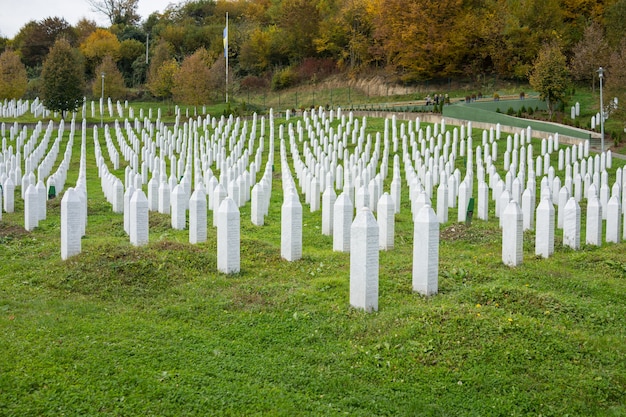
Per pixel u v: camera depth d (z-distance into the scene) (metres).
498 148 40.34
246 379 8.15
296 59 94.69
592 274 13.66
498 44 75.12
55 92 58.84
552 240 15.59
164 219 19.47
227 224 12.73
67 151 39.97
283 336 9.62
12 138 46.28
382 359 8.83
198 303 10.92
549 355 8.95
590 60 64.25
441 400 7.89
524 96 65.00
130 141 46.12
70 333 9.26
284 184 28.50
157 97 83.62
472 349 8.94
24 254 14.93
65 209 13.56
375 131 47.19
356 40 86.00
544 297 11.15
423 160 35.06
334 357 8.92
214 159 38.31
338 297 11.36
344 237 15.53
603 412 7.81
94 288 11.65
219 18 106.38
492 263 14.11
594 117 49.16
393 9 77.75
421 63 77.31
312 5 92.25
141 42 100.75
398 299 11.33
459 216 22.08
